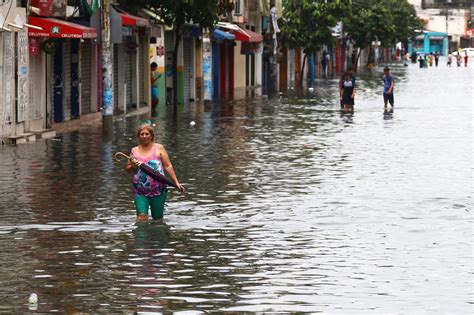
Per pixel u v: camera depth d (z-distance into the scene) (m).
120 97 63.00
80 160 37.84
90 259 21.05
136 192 25.52
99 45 58.53
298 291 18.48
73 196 29.22
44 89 49.12
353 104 68.44
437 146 43.56
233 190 30.41
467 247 22.25
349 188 30.88
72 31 47.25
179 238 23.23
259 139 46.41
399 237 23.38
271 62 93.38
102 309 17.23
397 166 36.41
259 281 19.22
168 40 75.69
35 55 48.38
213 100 80.62
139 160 25.59
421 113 64.81
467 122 57.09
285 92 94.62
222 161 37.62
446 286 18.86
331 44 119.31
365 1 168.38
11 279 19.36
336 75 149.88
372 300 17.88
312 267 20.36
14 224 24.95
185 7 64.81
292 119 59.25
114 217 25.89
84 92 57.12
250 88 103.06
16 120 45.34
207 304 17.58
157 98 68.62
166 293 18.33
